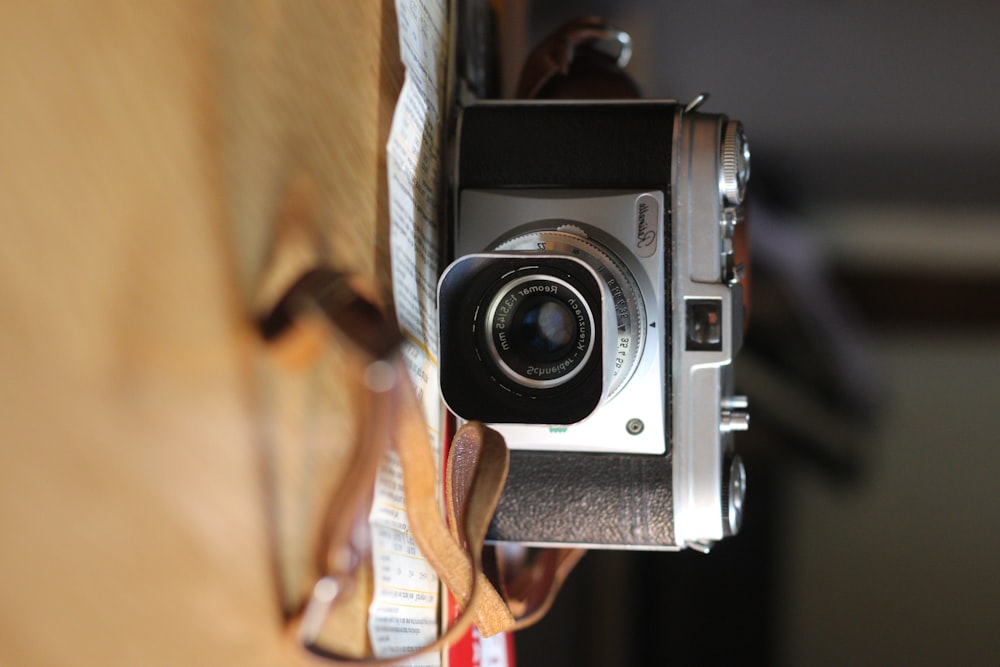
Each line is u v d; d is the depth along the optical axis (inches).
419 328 14.7
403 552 13.7
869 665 25.2
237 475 10.7
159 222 9.7
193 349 10.3
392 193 13.8
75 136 8.5
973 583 25.5
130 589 9.1
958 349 26.6
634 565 24.7
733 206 16.2
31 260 7.9
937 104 26.5
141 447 9.3
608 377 14.1
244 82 11.0
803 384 26.7
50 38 8.2
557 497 16.2
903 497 26.1
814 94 26.8
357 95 13.1
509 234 15.7
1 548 7.5
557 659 23.9
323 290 10.8
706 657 24.6
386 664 11.1
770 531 25.9
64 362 8.3
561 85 18.6
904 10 26.5
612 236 15.6
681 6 26.7
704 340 15.8
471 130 16.0
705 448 15.9
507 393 14.4
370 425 10.8
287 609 11.3
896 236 26.7
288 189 11.6
